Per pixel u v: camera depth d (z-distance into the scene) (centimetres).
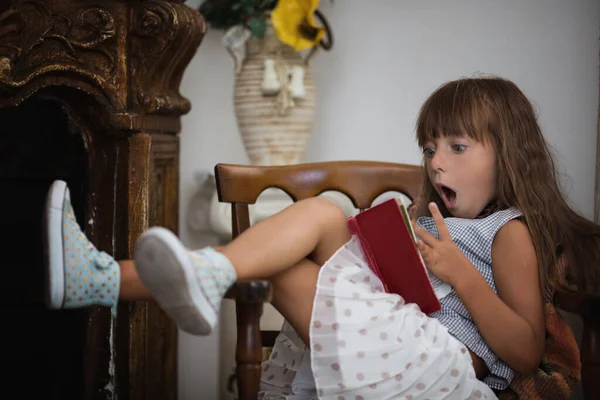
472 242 135
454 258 129
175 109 180
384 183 169
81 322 172
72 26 159
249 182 157
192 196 231
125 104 165
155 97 167
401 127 225
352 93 227
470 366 128
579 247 142
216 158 233
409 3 222
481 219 137
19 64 153
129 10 165
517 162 138
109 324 170
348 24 225
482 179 138
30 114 168
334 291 124
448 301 136
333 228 130
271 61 200
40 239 171
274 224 124
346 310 124
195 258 110
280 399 133
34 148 169
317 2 197
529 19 216
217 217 206
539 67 215
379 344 123
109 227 168
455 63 221
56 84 158
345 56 226
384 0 223
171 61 171
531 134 141
